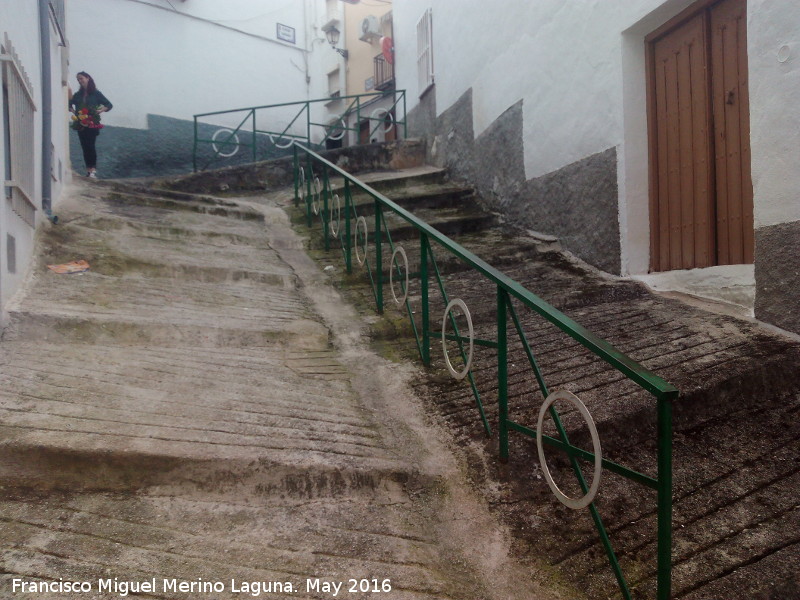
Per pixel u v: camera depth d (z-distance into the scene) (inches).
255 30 501.0
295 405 109.5
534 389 111.8
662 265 171.2
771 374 108.7
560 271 190.7
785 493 82.7
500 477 91.2
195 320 141.9
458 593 69.2
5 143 122.3
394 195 291.1
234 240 226.5
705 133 152.4
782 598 66.1
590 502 68.7
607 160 181.9
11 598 57.3
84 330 124.0
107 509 75.2
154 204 248.7
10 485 75.9
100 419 89.6
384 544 76.9
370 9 594.6
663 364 113.2
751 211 138.9
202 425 93.7
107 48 412.5
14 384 96.5
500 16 258.5
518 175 244.8
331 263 212.5
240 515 78.9
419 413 112.0
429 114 374.0
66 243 169.6
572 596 69.8
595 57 185.8
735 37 142.0
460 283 185.2
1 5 123.1
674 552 75.0
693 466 91.4
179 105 450.3
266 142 506.0
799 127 115.3
